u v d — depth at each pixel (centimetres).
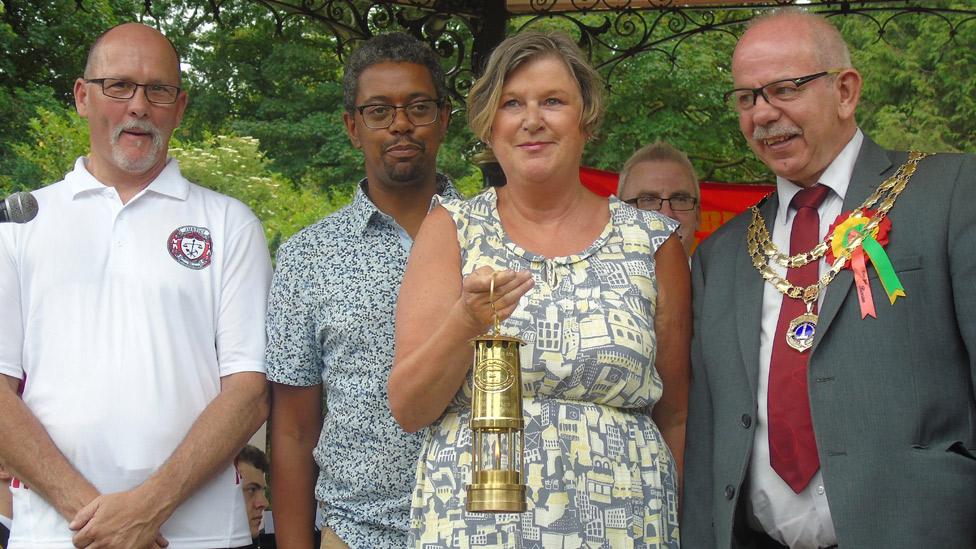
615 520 319
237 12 1461
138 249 383
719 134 1423
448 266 338
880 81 1678
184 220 392
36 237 379
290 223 1334
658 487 329
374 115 406
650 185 507
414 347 326
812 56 329
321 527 398
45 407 370
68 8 1183
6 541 423
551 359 322
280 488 400
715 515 335
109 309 376
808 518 320
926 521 302
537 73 333
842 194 334
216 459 372
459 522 317
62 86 1217
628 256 341
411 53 411
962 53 1639
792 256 335
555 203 343
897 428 307
